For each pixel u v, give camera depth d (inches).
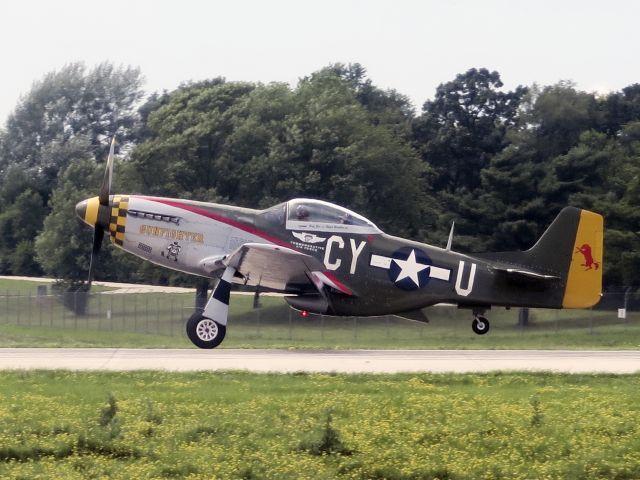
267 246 2522.1
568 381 2165.4
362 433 1598.2
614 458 1503.4
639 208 6200.8
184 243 2746.1
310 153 6732.3
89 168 7849.4
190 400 1824.6
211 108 7076.8
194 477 1385.3
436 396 1902.1
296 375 2154.3
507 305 2834.6
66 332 4613.7
